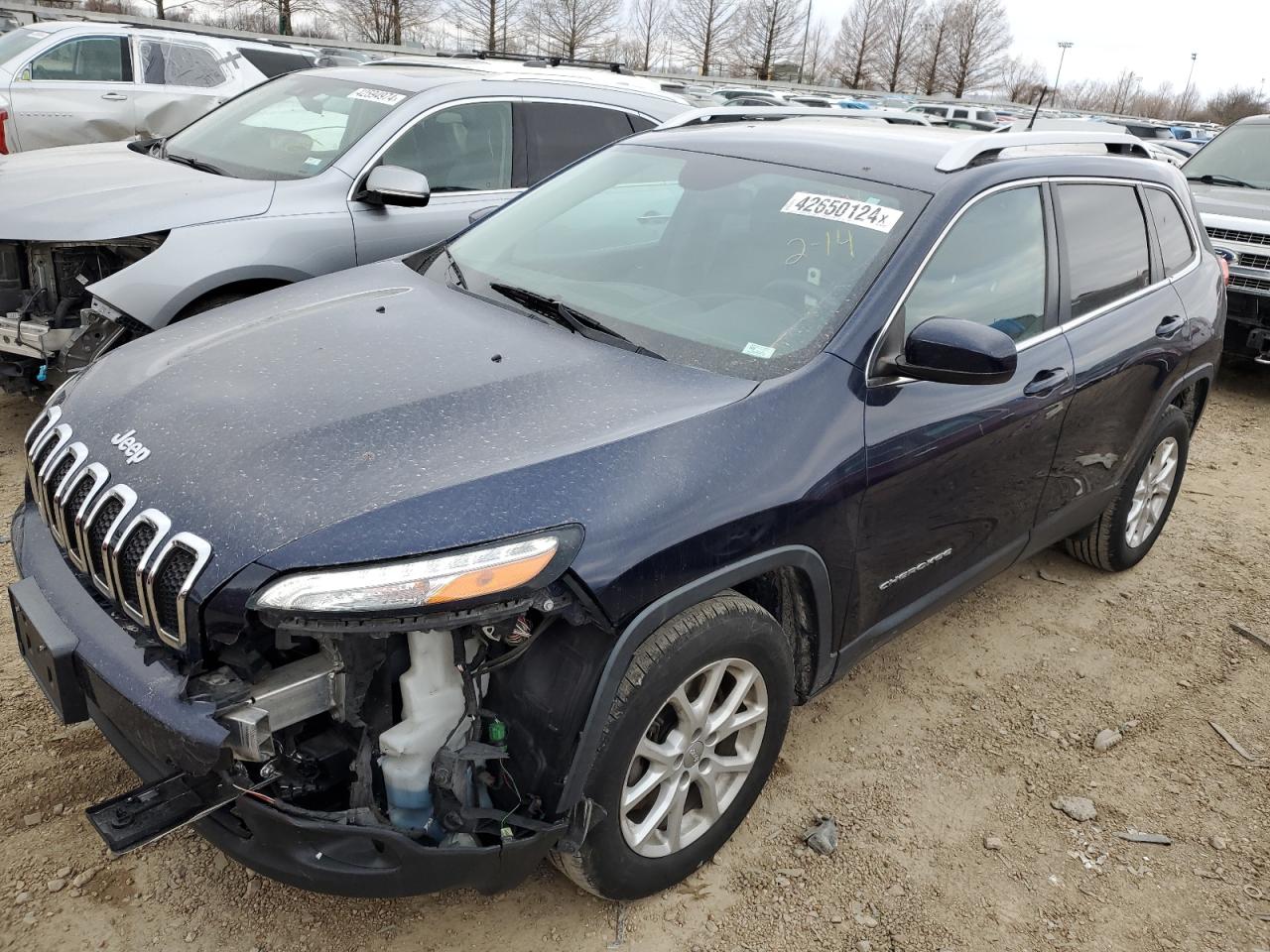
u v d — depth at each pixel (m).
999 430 3.03
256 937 2.34
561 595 2.02
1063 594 4.40
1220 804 3.12
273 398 2.32
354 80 5.52
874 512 2.65
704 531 2.19
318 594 1.84
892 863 2.75
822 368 2.56
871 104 29.62
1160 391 4.01
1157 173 4.13
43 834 2.56
